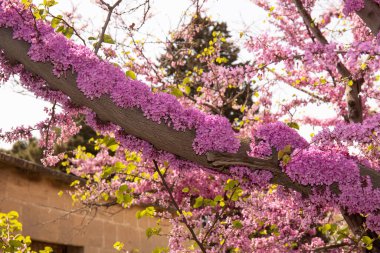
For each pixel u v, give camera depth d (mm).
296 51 4062
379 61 3170
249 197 5066
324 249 5016
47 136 3662
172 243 4988
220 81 5730
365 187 2994
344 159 3006
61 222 7820
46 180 7730
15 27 3027
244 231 5020
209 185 5914
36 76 3240
